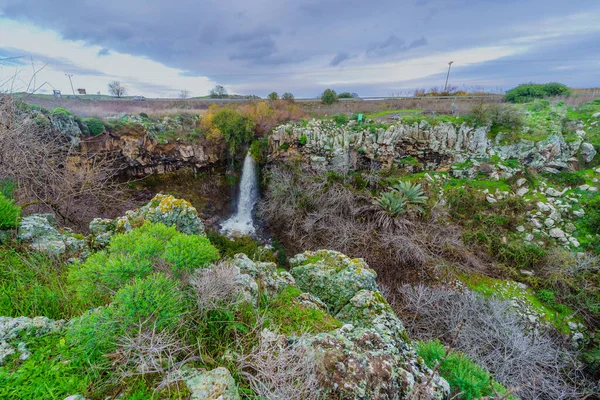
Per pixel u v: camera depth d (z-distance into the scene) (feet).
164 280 5.87
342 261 13.64
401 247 23.66
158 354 5.03
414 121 36.09
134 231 8.32
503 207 27.37
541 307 19.98
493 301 19.26
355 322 10.11
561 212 25.96
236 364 5.72
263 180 42.34
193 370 5.21
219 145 43.86
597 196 26.12
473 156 32.94
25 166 14.92
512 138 32.17
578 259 21.93
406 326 18.21
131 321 5.08
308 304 9.00
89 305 7.09
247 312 7.14
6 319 5.78
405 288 21.12
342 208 30.12
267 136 43.27
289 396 4.86
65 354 5.10
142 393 4.63
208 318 6.64
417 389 5.80
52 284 8.07
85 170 21.93
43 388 4.50
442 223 27.32
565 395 14.25
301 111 50.14
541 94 44.86
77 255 11.11
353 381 5.63
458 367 8.41
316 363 5.74
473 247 25.04
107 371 5.00
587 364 16.60
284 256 28.91
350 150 36.35
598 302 19.29
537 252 23.35
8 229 10.64
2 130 13.24
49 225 12.35
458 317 17.78
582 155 30.09
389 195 28.12
